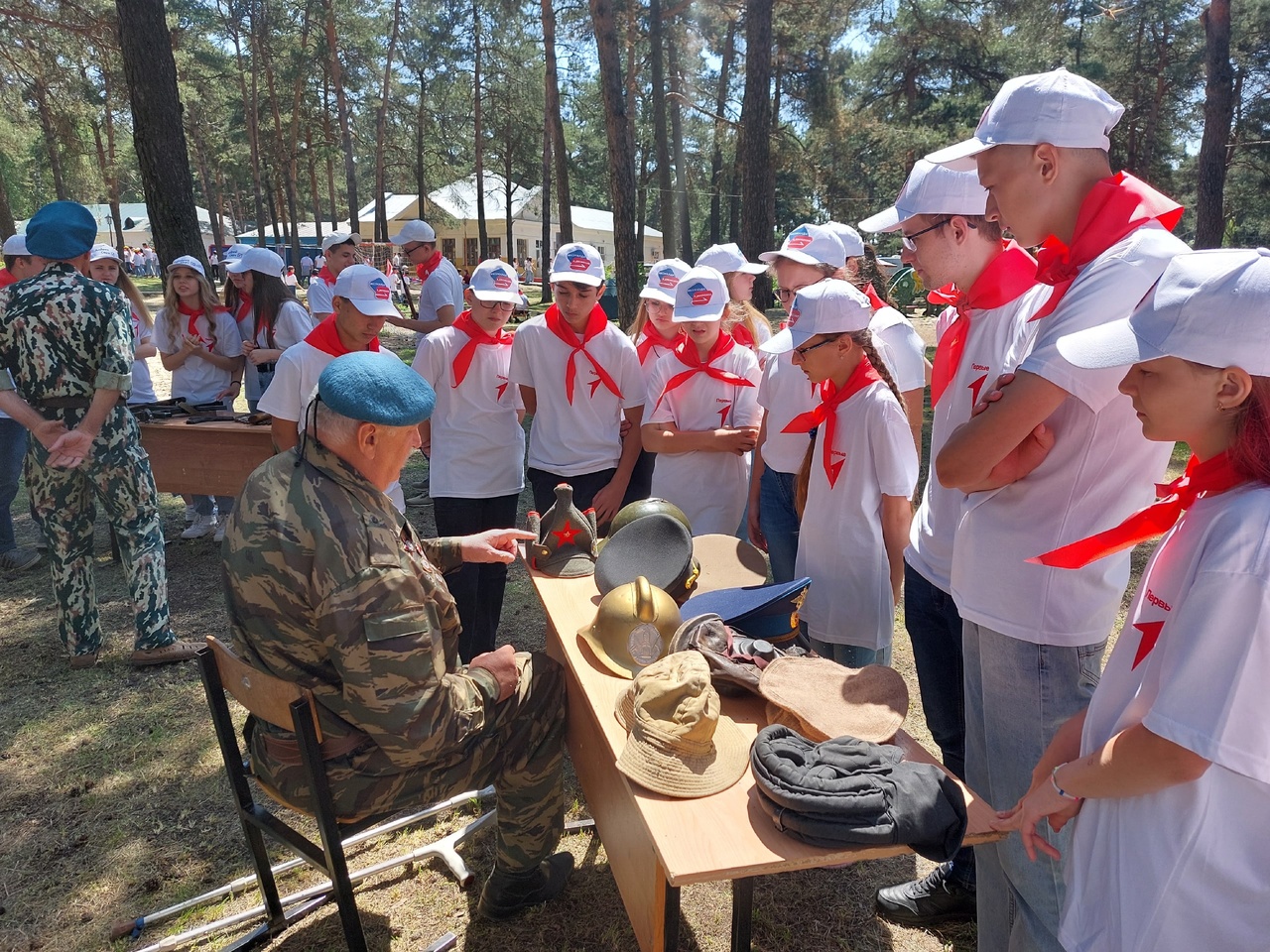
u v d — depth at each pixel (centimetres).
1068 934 150
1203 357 119
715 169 3438
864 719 189
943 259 228
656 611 233
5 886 286
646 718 188
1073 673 190
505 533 284
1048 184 180
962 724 265
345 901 218
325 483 198
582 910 274
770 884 287
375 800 217
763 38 1424
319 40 3244
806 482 305
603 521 400
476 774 232
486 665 237
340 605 191
